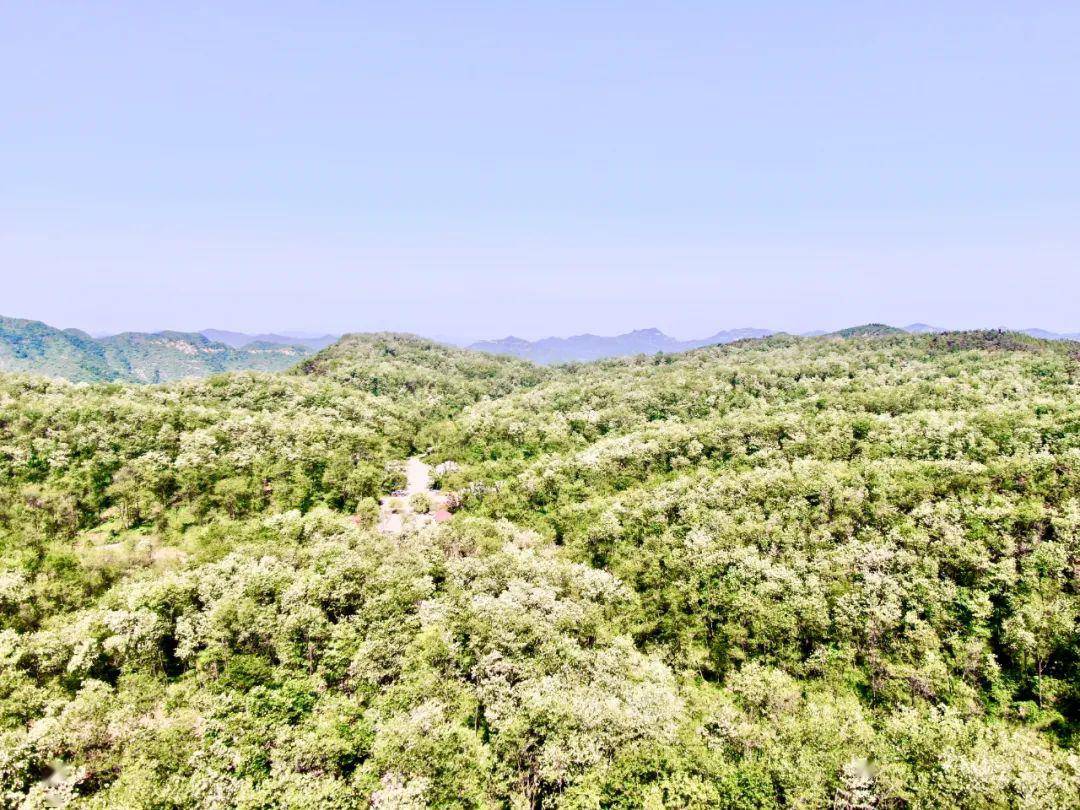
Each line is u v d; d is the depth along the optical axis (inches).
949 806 1359.5
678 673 2236.7
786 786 1455.5
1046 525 2453.2
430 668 1904.5
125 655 1999.3
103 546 3154.5
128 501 3486.7
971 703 1860.2
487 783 1509.6
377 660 1932.8
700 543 2819.9
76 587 2479.1
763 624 2244.1
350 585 2342.5
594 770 1498.5
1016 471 2886.3
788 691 1899.6
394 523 3818.9
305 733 1598.2
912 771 1509.6
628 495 3745.1
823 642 2245.3
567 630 2241.6
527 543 3260.3
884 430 4013.3
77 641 1963.6
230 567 2485.2
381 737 1562.5
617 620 2488.9
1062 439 3253.0
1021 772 1401.3
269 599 2298.2
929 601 2194.9
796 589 2353.6
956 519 2564.0
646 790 1464.1
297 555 2731.3
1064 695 1878.7
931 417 3941.9
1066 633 1953.7
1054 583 2143.2
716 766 1536.7
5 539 2906.0
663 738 1652.3
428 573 2635.3
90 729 1542.8
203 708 1726.1
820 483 3132.4
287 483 3932.1
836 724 1647.4
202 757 1446.9
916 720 1685.5
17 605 2269.9
